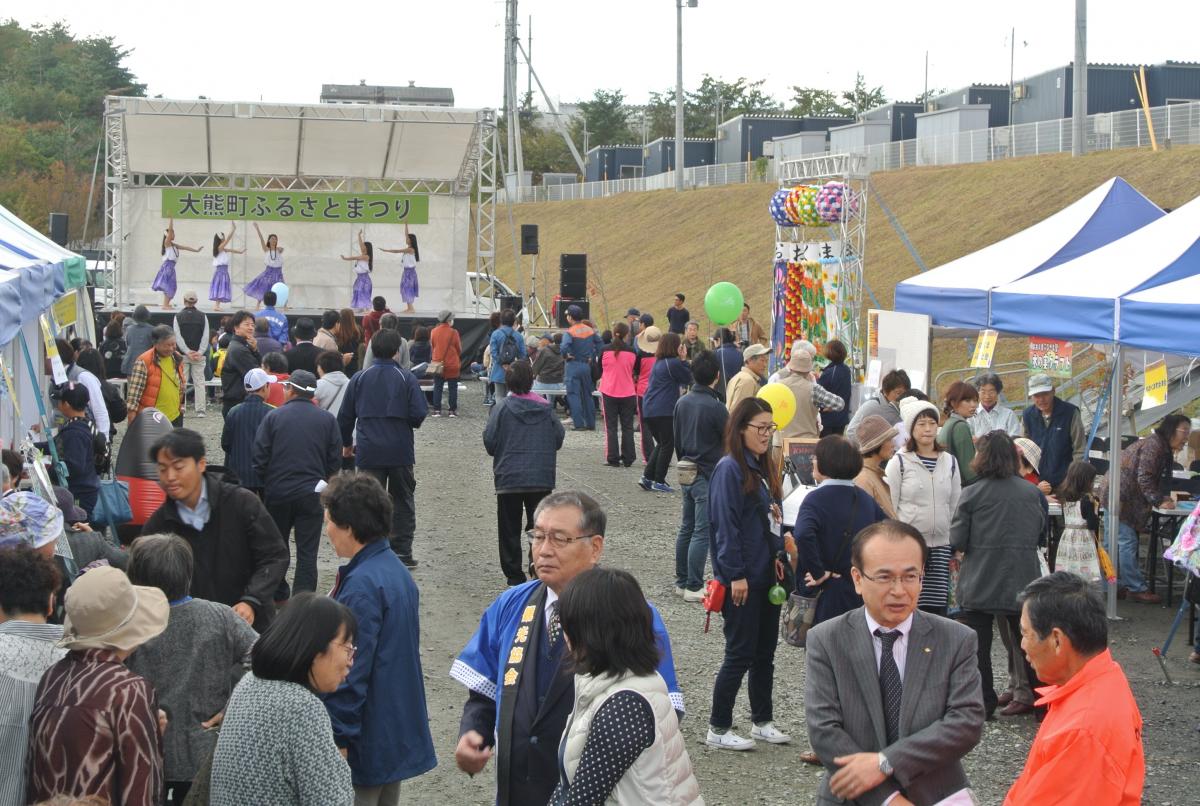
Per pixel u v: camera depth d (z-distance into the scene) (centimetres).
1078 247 1330
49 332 1076
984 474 732
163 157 2817
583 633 342
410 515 1064
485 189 2844
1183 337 920
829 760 395
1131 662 877
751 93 9800
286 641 374
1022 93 4406
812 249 2080
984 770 674
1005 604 723
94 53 9694
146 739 390
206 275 2817
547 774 381
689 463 1002
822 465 646
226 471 644
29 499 508
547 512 402
